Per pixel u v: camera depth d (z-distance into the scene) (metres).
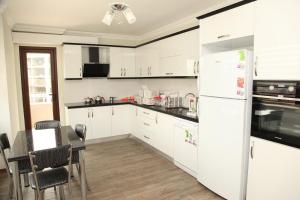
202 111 2.86
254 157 2.28
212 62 2.65
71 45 4.63
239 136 2.36
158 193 2.78
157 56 4.44
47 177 2.34
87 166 3.61
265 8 2.10
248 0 2.25
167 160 3.85
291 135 1.95
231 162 2.47
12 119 3.89
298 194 1.92
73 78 4.73
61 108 5.02
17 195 2.18
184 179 3.15
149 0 3.05
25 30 4.40
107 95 5.49
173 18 3.99
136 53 5.31
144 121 4.52
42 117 4.92
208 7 3.38
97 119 4.79
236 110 2.37
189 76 3.58
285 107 1.98
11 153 2.15
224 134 2.54
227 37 2.53
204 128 2.84
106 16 2.52
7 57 3.72
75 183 3.06
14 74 4.35
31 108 4.80
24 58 4.62
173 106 4.20
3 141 2.58
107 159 3.91
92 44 4.85
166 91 4.82
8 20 3.82
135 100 5.30
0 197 2.69
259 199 2.26
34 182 2.20
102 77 5.32
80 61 4.75
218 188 2.67
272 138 2.10
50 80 4.90
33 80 4.76
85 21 4.12
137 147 4.57
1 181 3.08
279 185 2.07
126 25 4.48
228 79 2.45
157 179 3.15
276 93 2.04
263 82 2.16
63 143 2.46
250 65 2.27
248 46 2.84
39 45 4.67
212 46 2.98
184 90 4.27
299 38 1.85
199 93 2.90
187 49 3.56
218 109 2.60
